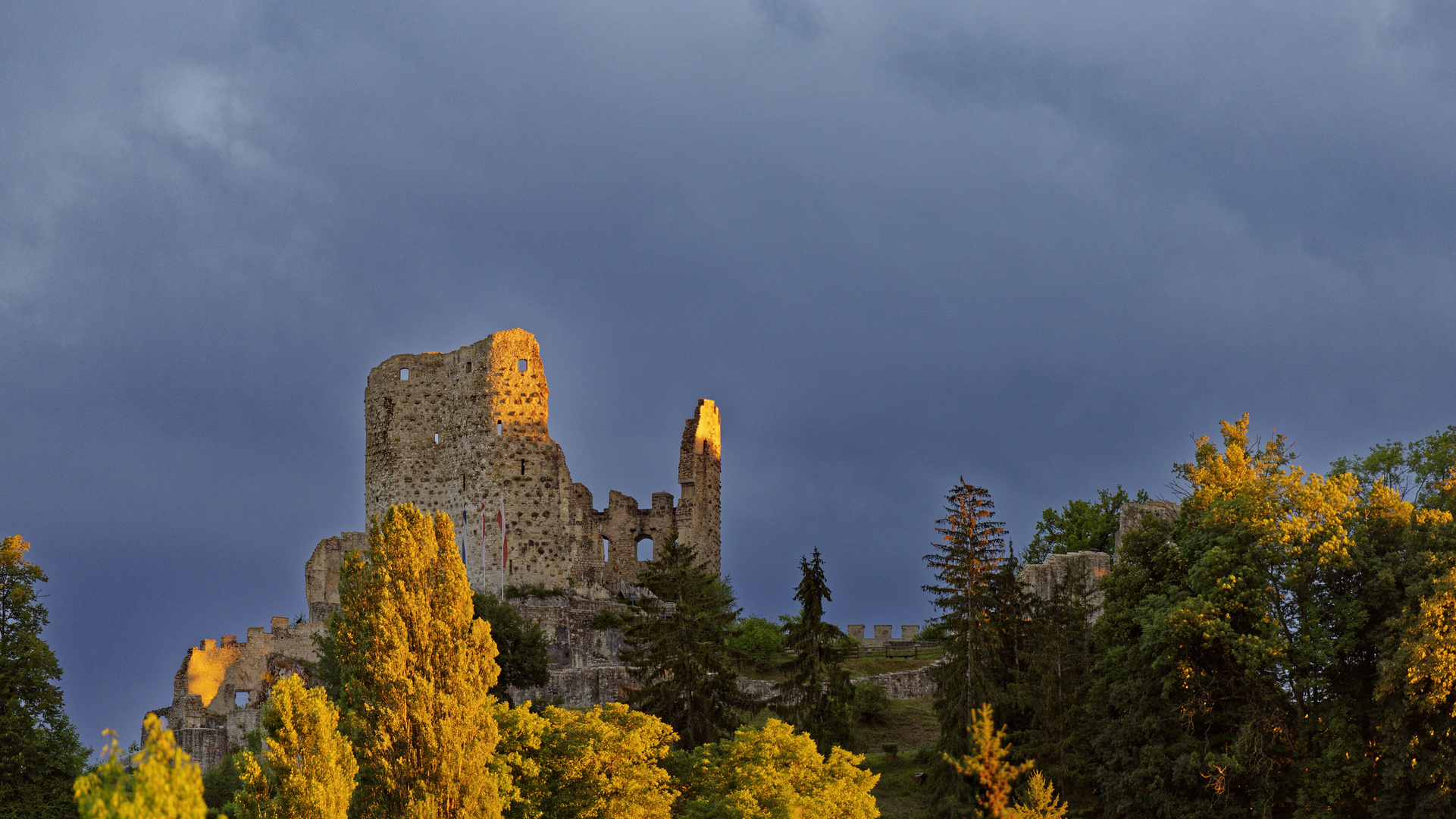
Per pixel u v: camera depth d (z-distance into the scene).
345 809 56.56
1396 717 63.94
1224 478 77.12
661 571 83.69
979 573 79.81
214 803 80.75
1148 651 70.94
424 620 63.53
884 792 80.00
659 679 92.25
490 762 62.88
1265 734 68.56
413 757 61.28
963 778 61.62
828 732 81.94
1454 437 89.56
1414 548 68.44
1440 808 61.91
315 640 91.31
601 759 63.59
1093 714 75.50
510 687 93.31
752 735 67.25
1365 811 66.50
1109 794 70.12
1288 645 68.00
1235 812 66.81
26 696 78.25
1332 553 68.44
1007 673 79.69
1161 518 89.00
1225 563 69.62
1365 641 67.44
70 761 76.81
